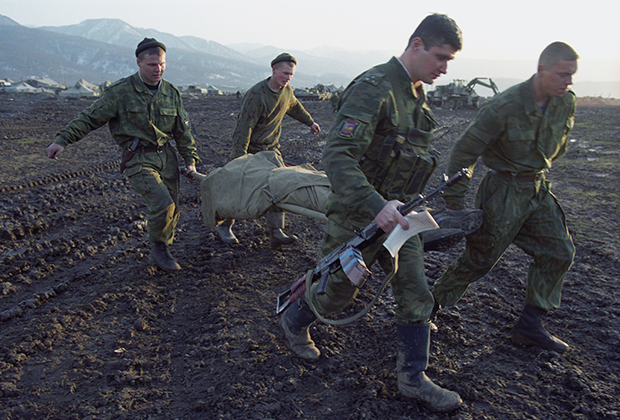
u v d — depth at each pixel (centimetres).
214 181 410
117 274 457
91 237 574
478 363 310
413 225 228
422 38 239
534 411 261
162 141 439
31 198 781
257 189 385
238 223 632
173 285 438
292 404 265
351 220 263
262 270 470
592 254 530
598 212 722
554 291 320
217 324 356
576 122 2558
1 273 459
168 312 383
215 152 1279
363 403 263
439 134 1906
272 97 499
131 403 268
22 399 275
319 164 1129
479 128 287
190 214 688
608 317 373
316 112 3050
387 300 403
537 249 315
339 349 326
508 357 318
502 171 299
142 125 427
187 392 280
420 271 261
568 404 268
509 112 281
